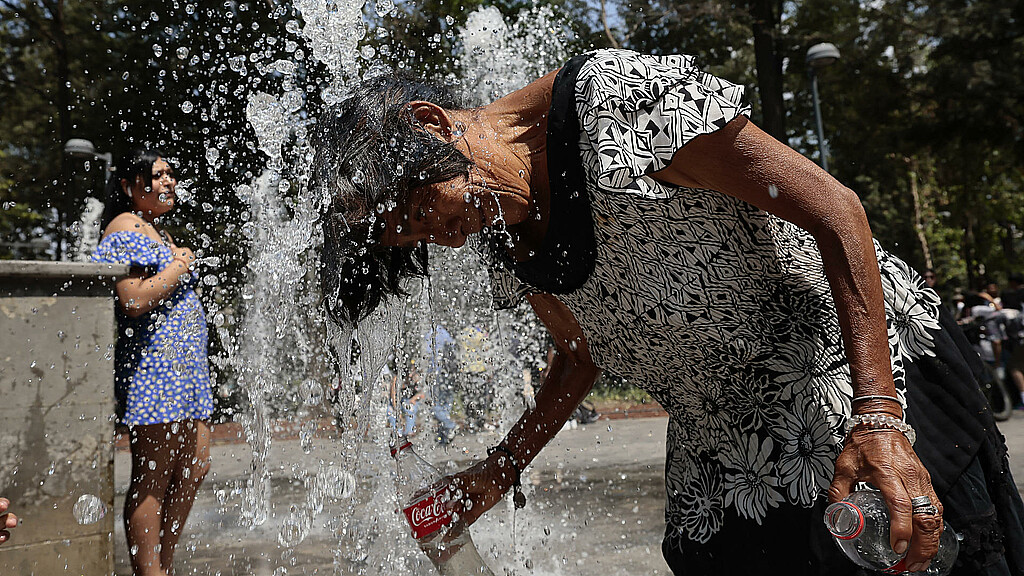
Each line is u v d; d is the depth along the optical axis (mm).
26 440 2229
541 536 3215
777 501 1462
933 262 32906
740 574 1519
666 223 1394
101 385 2357
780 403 1476
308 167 1477
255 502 2762
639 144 1323
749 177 1317
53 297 2291
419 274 1577
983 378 1547
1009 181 28641
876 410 1254
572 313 1673
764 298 1444
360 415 1861
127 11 9086
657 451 6402
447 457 4445
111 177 3086
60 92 11906
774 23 16125
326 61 1891
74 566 2281
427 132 1374
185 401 2854
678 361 1555
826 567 1398
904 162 24719
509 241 1585
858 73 18875
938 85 18031
